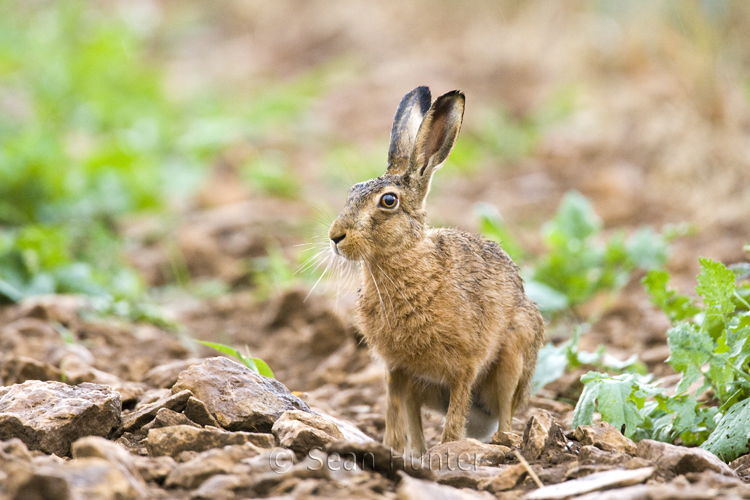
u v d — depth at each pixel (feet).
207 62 97.71
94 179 55.77
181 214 56.75
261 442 18.76
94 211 53.83
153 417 20.80
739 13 59.00
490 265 25.08
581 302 38.37
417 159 25.14
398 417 23.86
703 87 53.21
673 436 21.84
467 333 23.18
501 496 17.62
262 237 50.78
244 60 95.86
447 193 60.08
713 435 20.71
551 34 78.54
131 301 40.73
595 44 70.90
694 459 18.26
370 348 24.82
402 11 92.58
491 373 24.95
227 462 17.34
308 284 42.47
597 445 20.01
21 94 72.38
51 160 53.93
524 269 40.86
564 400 28.27
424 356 23.41
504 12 83.66
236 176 62.59
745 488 16.98
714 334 23.52
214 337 37.37
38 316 34.30
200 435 18.58
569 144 64.13
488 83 78.43
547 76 76.74
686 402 21.57
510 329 24.82
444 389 25.67
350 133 71.20
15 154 53.11
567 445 20.42
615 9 70.74
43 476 14.12
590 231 40.01
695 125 53.16
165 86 83.87
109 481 15.51
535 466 19.35
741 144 50.39
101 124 71.15
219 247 50.65
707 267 21.80
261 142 68.08
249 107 77.82
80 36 82.79
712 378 21.35
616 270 40.34
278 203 57.82
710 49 54.80
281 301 37.88
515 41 80.43
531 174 61.93
